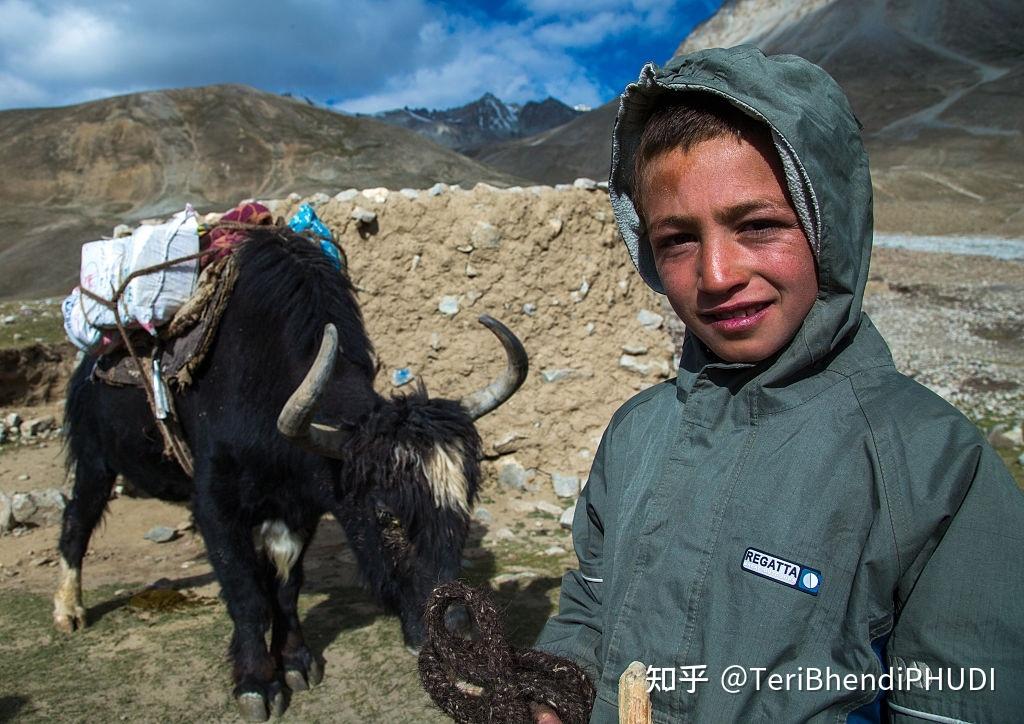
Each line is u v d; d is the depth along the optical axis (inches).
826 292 42.8
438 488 121.2
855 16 4621.1
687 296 45.9
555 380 255.9
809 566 40.8
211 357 143.6
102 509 179.9
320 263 146.4
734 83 42.6
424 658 51.7
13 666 158.2
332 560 211.3
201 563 211.3
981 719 37.5
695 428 47.7
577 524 60.2
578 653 54.4
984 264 794.2
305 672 149.9
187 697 147.6
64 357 343.0
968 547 38.5
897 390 42.8
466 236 253.9
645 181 46.9
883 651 41.8
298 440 119.3
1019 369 383.6
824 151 41.1
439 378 256.7
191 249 151.1
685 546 44.9
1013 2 4237.2
